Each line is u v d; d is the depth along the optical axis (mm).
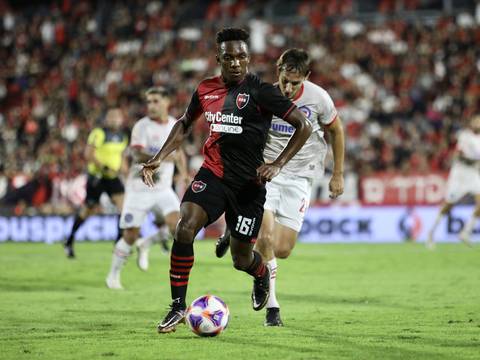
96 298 18938
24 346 11781
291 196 15281
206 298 12750
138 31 67688
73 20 71875
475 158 34781
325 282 22656
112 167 28797
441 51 57406
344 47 59688
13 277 24109
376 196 44875
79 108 59094
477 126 34844
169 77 59938
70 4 73438
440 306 17094
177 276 12641
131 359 10648
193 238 12508
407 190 44469
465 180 35031
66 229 42875
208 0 71812
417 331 13359
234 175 12570
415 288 20938
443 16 61750
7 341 12281
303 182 15406
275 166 12203
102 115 54844
